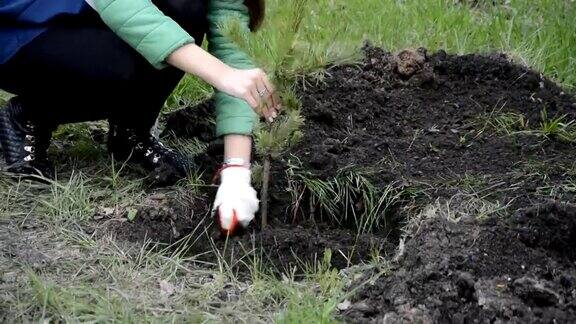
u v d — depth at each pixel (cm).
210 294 243
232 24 252
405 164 294
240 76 243
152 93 281
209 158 293
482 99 329
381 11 401
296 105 254
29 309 229
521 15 408
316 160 288
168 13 265
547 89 336
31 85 276
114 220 271
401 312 224
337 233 275
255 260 253
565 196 275
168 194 280
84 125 322
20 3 264
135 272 250
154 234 268
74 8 263
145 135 293
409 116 321
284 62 248
